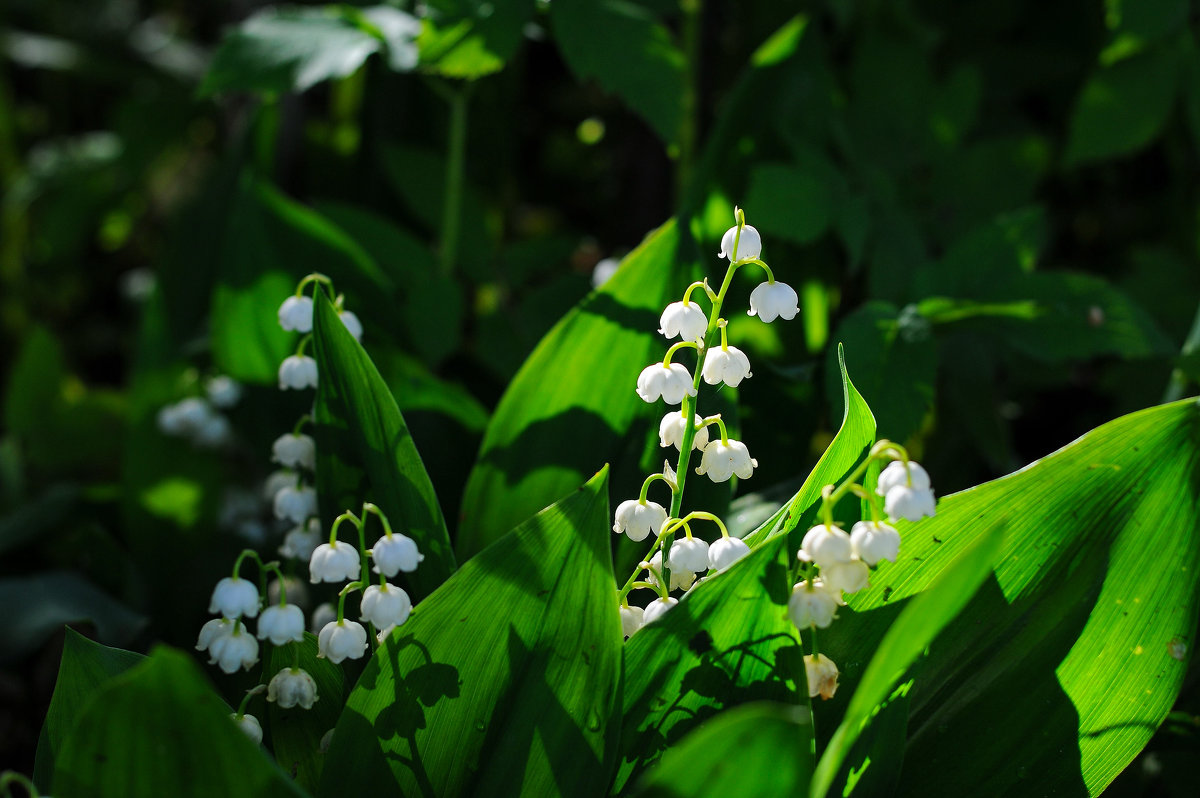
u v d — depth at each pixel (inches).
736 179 25.9
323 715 21.7
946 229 27.7
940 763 21.5
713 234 25.3
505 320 27.3
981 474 27.8
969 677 21.5
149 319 28.3
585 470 23.6
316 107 34.5
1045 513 21.1
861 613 21.4
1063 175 35.1
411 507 21.9
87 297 51.6
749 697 20.9
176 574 26.8
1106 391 27.4
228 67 25.1
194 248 30.1
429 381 24.9
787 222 25.0
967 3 35.2
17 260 48.4
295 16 25.7
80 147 45.8
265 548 26.2
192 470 27.6
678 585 21.5
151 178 50.2
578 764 20.8
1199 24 27.4
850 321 24.3
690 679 20.9
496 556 20.5
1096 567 21.3
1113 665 21.4
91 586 25.4
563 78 40.7
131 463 27.5
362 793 21.0
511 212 39.7
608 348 23.4
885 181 26.6
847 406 20.9
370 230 26.9
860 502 21.3
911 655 19.9
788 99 26.3
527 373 23.4
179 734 19.9
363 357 21.6
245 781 20.1
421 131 32.0
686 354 23.4
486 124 32.8
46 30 55.6
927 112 28.2
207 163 50.4
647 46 24.7
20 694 27.3
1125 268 34.0
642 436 23.5
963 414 26.5
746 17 34.3
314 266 25.5
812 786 20.2
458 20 24.5
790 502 21.1
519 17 24.7
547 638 20.7
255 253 25.4
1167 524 21.1
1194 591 21.1
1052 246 36.5
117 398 35.0
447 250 27.1
